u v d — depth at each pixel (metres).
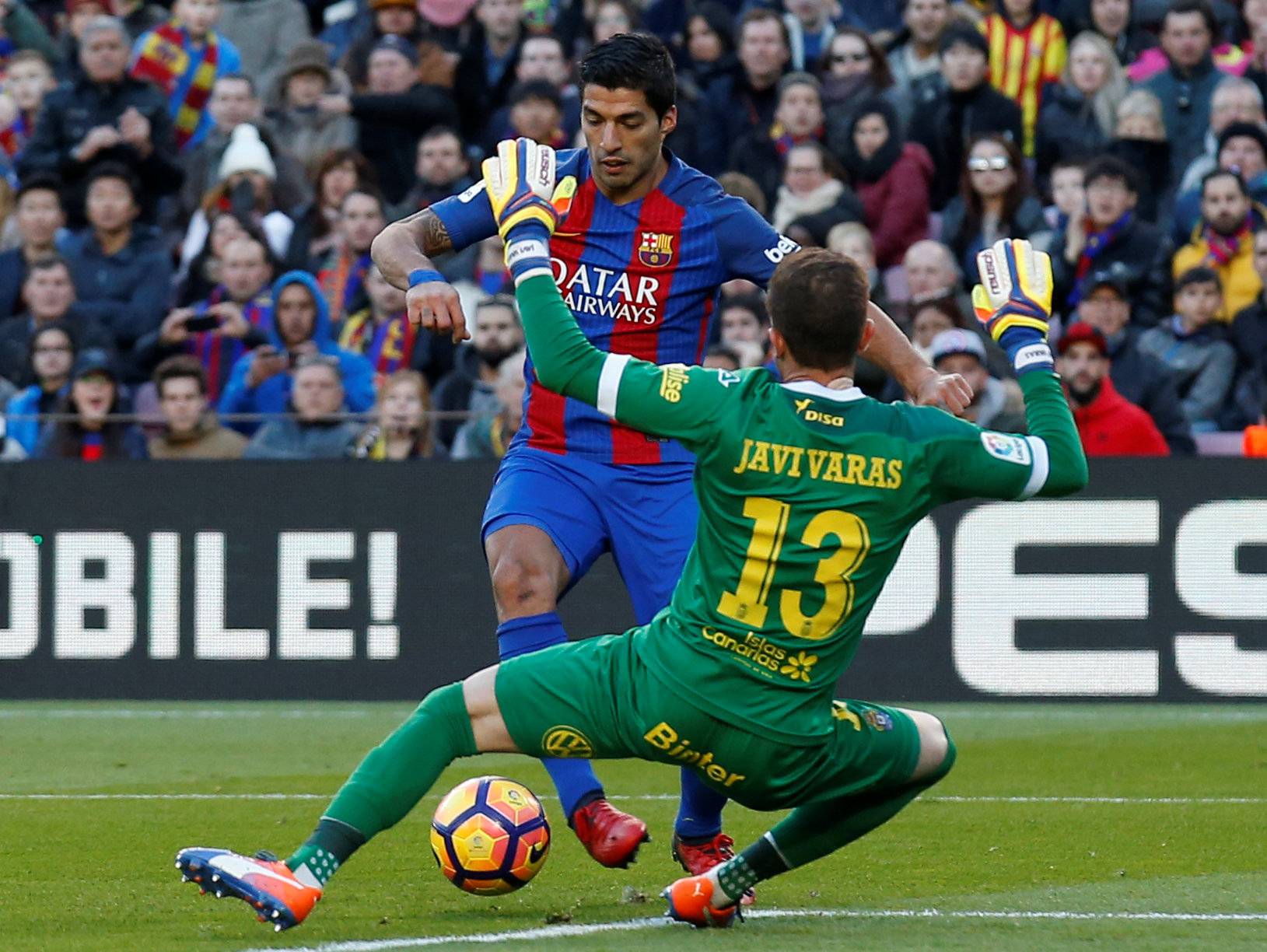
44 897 15.98
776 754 13.02
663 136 16.55
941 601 32.47
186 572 33.50
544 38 42.22
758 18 40.75
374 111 41.72
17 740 29.16
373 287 37.22
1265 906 15.50
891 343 15.68
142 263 38.53
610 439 16.97
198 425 33.62
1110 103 40.50
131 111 40.88
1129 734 29.31
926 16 41.62
